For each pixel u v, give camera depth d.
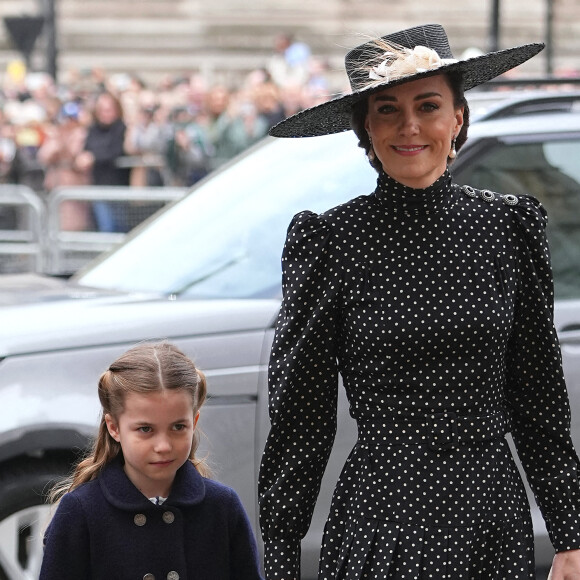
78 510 6.46
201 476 6.63
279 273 10.35
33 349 9.67
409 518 6.47
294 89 33.31
